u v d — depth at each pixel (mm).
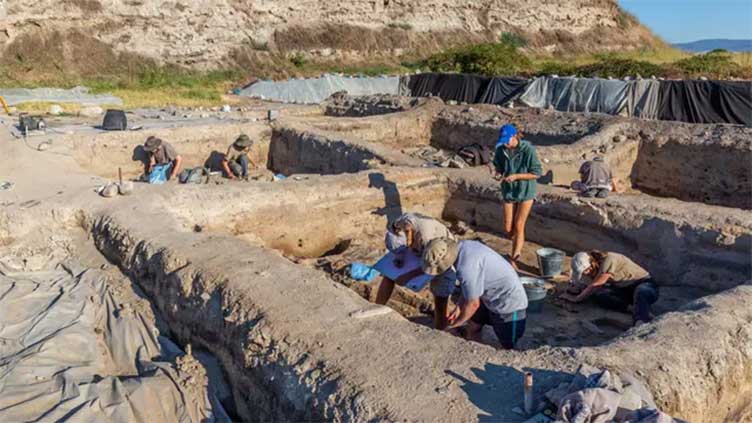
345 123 13734
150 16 26344
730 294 5059
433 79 18469
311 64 29766
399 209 9156
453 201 9359
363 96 17828
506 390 3645
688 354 4117
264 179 11148
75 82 22719
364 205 8922
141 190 7961
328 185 8711
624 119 12469
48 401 4195
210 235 6422
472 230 8938
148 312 5660
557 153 10688
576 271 6207
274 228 8359
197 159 12289
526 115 14117
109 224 6875
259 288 5008
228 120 14008
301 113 17109
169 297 5535
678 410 3775
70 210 7355
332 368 3953
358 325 4473
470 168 9945
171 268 5660
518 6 37031
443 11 34781
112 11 25641
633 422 3100
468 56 24188
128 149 11414
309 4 30766
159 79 24484
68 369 4645
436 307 5492
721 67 19703
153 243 6125
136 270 6102
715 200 11023
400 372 3850
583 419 3072
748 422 4488
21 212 7176
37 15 23938
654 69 19766
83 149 10922
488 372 3828
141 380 4422
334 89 20609
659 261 7180
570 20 38844
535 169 7156
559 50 37406
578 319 6168
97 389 4289
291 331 4406
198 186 8227
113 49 25422
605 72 20000
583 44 38469
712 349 4211
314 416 3809
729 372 4184
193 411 4352
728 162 10773
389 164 10211
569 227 8016
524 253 8023
